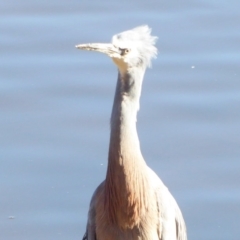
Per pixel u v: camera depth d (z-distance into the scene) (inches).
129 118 435.2
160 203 463.2
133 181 446.0
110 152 444.1
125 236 462.6
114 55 422.0
